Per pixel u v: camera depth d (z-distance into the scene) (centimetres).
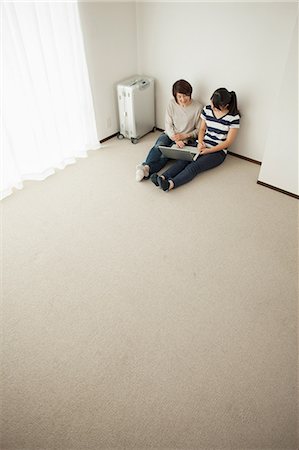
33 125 218
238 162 255
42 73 204
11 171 221
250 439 108
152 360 129
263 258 172
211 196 218
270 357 130
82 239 187
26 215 205
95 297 155
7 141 205
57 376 125
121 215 204
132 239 186
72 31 213
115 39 249
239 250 177
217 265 169
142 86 264
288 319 143
